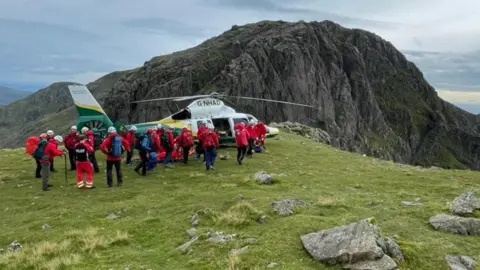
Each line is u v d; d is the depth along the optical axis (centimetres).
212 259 962
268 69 16288
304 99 16475
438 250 941
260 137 2886
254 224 1176
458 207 1200
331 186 1767
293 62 16700
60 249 1133
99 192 1811
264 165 2388
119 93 18575
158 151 2353
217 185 1806
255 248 978
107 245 1145
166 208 1472
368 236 893
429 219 1147
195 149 2662
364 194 1563
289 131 5719
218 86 15712
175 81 16850
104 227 1316
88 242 1160
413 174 2167
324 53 19300
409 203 1353
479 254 933
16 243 1218
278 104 15800
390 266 829
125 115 17588
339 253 876
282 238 1027
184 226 1246
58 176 2212
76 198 1723
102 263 1020
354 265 852
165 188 1831
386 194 1571
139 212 1466
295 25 19825
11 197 1783
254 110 15225
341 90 18662
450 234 1052
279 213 1233
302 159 2686
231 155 2745
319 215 1220
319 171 2216
